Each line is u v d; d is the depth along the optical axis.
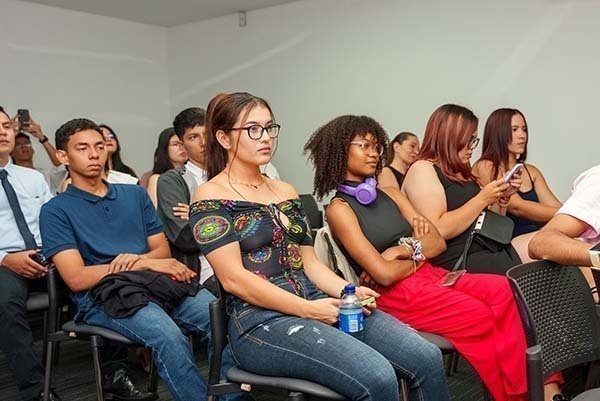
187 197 2.63
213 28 5.50
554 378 1.61
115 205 2.29
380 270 1.86
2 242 2.60
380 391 1.35
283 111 5.17
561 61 3.78
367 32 4.61
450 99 4.25
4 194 2.64
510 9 3.94
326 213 2.00
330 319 1.51
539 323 1.27
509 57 3.97
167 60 5.83
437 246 2.04
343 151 2.01
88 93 5.15
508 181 2.18
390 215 2.04
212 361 1.58
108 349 2.46
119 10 5.06
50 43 4.86
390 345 1.56
